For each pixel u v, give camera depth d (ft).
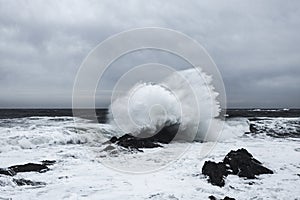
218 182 21.31
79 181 21.61
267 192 19.98
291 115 81.87
